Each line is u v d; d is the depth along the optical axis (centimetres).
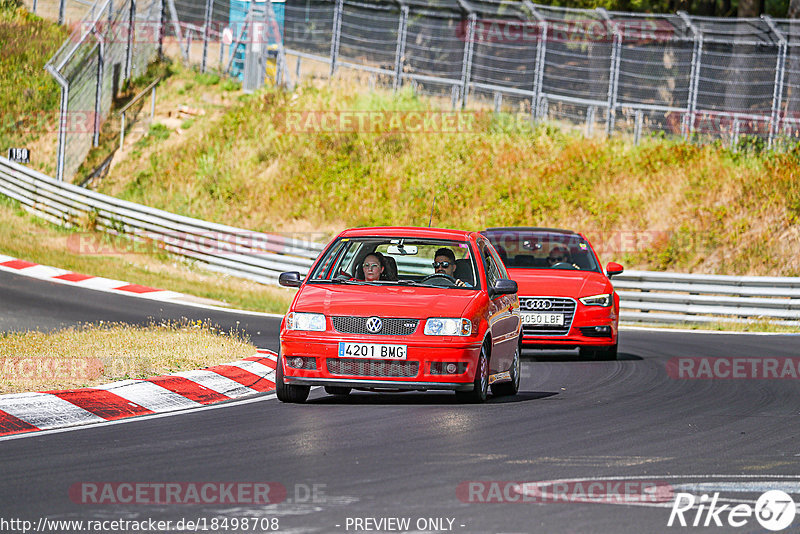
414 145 12462
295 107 13238
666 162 11931
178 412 3822
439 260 4459
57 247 10406
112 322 6656
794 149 11969
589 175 11831
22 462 2856
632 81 15275
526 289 5878
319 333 3959
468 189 11831
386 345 3922
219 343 5284
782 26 12381
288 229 11538
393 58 16112
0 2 16312
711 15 15475
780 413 4056
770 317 8669
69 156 12812
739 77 13600
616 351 6012
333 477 2694
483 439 3294
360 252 4656
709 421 3800
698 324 8725
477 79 14362
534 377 5191
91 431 3375
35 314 6875
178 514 2308
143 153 12825
